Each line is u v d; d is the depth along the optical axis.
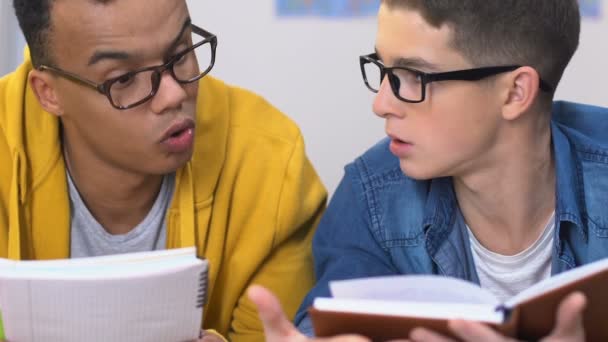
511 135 1.14
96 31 1.06
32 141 1.25
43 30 1.11
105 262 0.95
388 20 1.09
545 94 1.15
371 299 0.87
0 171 1.26
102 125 1.13
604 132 1.26
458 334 0.81
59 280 0.90
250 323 1.32
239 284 1.33
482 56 1.09
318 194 1.36
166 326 0.96
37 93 1.19
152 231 1.29
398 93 1.10
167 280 0.93
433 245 1.22
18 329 0.95
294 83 1.81
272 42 1.80
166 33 1.08
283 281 1.34
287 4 1.78
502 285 1.22
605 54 1.76
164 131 1.12
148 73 1.09
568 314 0.78
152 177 1.24
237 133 1.33
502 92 1.11
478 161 1.14
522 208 1.18
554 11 1.12
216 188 1.31
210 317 1.36
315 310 0.85
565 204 1.15
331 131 1.82
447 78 1.08
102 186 1.24
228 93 1.38
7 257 1.27
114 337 0.94
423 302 0.85
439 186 1.23
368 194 1.26
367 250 1.24
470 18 1.07
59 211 1.25
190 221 1.27
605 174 1.17
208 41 1.16
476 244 1.22
